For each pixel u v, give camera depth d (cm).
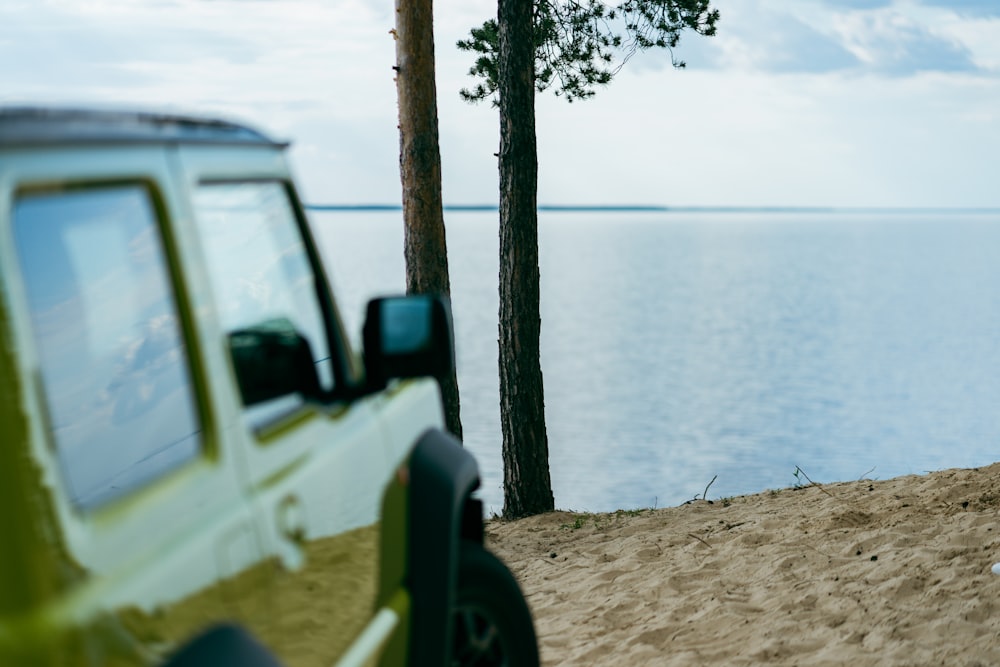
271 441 246
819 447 18562
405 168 1253
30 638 149
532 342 1358
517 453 1363
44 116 182
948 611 537
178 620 187
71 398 230
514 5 1312
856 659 501
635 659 573
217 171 238
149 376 236
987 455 18400
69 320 224
